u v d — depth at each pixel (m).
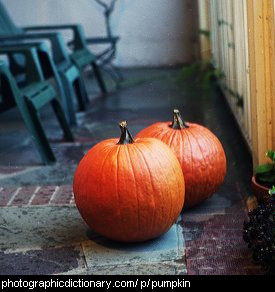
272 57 2.31
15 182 2.79
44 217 2.38
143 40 5.38
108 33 5.39
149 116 3.80
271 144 2.40
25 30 4.34
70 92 3.67
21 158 3.11
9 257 2.12
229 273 1.97
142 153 2.09
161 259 2.06
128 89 4.57
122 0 5.32
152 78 4.86
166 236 2.20
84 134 3.50
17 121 3.82
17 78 3.58
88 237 2.22
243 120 3.05
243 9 2.81
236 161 2.89
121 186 2.05
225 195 2.51
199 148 2.33
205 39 4.57
